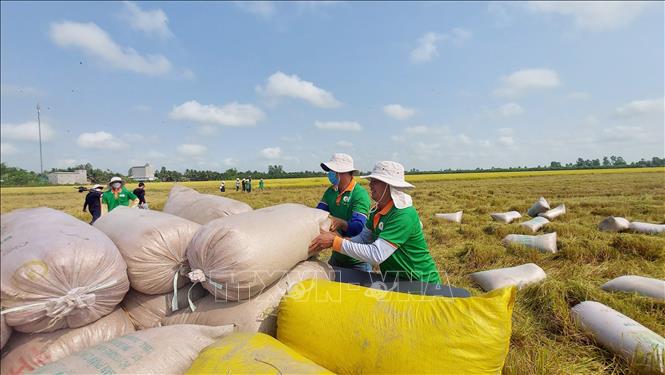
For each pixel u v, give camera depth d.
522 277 4.36
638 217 9.69
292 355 1.72
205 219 2.64
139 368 1.54
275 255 2.04
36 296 1.41
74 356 1.52
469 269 5.38
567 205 12.73
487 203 15.07
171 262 2.04
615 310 3.33
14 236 1.46
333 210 3.62
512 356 2.63
